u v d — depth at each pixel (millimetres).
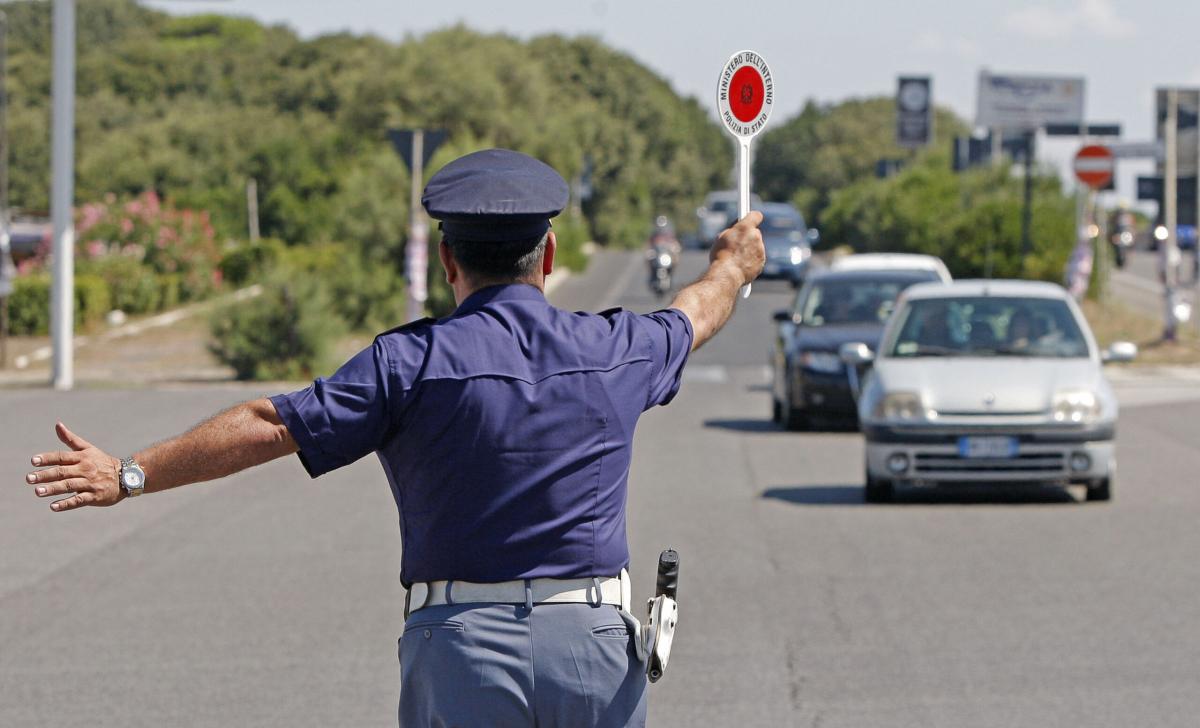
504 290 11648
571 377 11305
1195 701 23109
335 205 118812
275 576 33312
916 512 41562
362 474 50281
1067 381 42469
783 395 62938
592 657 11281
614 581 11508
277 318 88375
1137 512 41031
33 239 150875
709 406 72000
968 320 45781
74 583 32688
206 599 30953
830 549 35906
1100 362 44562
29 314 113438
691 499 43906
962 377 42719
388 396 11062
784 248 164125
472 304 11602
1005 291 46750
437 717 11281
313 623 28750
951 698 23391
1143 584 31641
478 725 11211
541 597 11266
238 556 35719
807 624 28281
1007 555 34969
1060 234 125000
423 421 11125
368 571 33812
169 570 34094
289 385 85000
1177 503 42500
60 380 81562
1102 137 165875
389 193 118312
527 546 11227
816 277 67188
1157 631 27531
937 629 27844
